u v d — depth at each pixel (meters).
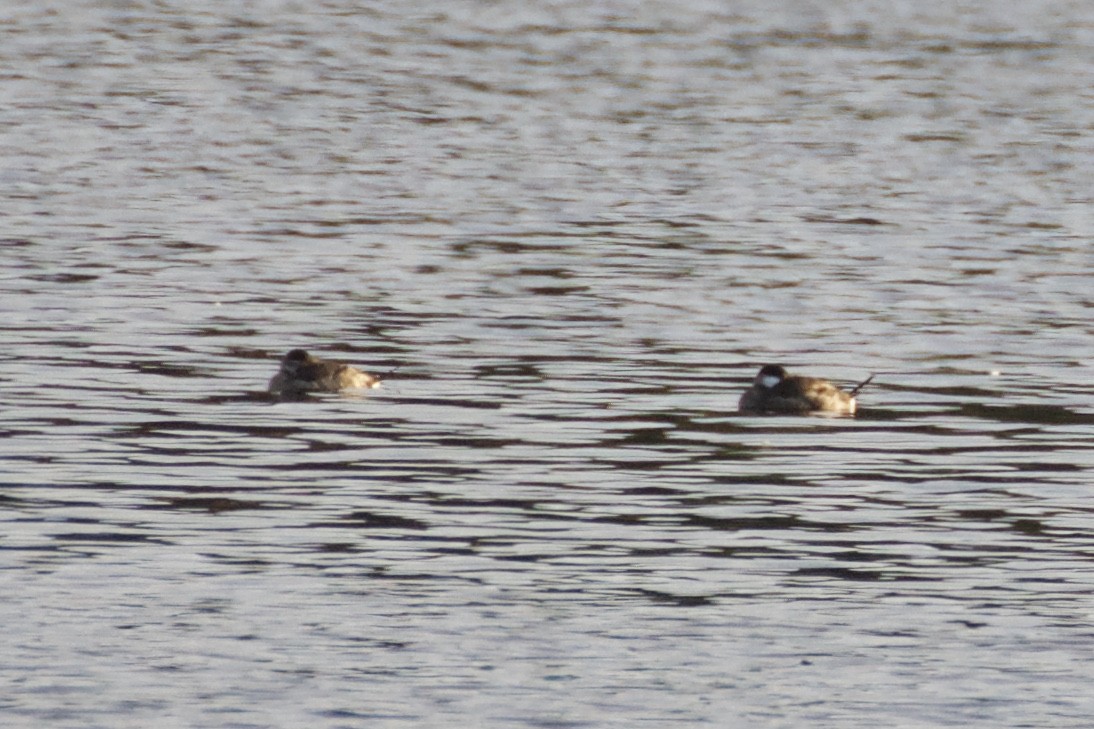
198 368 33.09
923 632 21.34
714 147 58.50
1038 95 68.69
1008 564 23.53
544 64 73.69
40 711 19.03
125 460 27.31
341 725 18.86
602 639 20.95
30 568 22.73
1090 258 44.00
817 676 20.14
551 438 28.98
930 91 69.19
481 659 20.45
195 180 51.88
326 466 27.25
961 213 49.22
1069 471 27.59
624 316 37.75
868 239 45.78
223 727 18.78
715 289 40.31
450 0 89.19
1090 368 34.19
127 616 21.34
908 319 37.91
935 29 83.38
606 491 26.30
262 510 25.12
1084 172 55.41
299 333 35.91
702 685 19.92
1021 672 20.33
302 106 64.06
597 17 85.44
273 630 21.09
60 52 73.62
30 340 34.69
